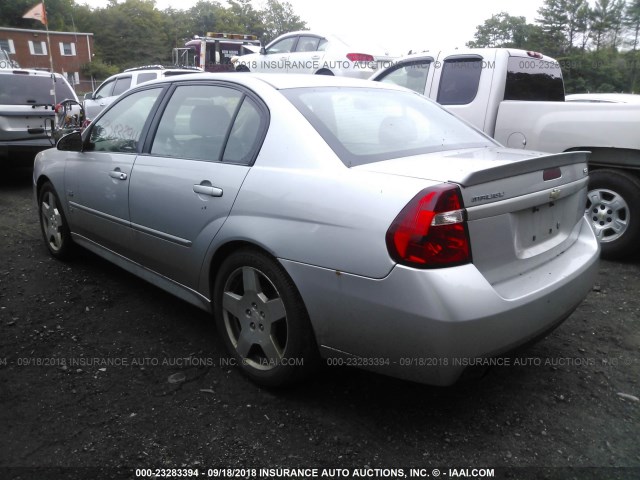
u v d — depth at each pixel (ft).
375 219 7.54
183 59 67.77
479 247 7.60
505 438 8.29
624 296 14.05
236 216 9.29
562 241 9.50
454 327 7.10
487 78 18.98
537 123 17.46
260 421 8.61
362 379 9.82
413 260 7.19
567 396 9.43
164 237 11.03
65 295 13.53
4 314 12.37
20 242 18.11
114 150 13.00
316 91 10.21
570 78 122.93
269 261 8.82
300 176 8.61
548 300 8.25
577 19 191.83
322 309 8.16
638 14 187.42
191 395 9.31
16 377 9.77
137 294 13.67
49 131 27.99
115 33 243.19
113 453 7.83
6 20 217.36
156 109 12.04
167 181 10.83
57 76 33.47
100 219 13.21
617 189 16.29
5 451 7.84
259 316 9.29
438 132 10.63
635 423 8.73
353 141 9.07
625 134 15.62
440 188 7.23
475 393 9.47
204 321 12.23
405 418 8.73
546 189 8.66
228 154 10.00
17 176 31.45
